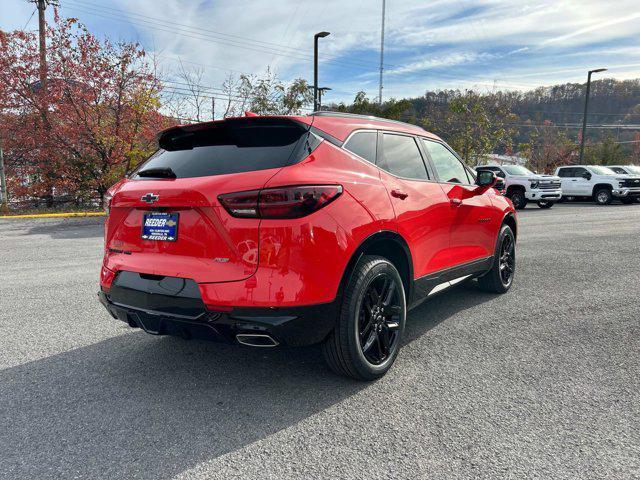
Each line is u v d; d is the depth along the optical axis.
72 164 16.39
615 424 2.36
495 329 3.83
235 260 2.40
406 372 3.00
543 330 3.79
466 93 28.31
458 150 28.03
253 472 1.99
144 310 2.67
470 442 2.20
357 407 2.55
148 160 3.15
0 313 4.28
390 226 2.92
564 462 2.04
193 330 2.55
